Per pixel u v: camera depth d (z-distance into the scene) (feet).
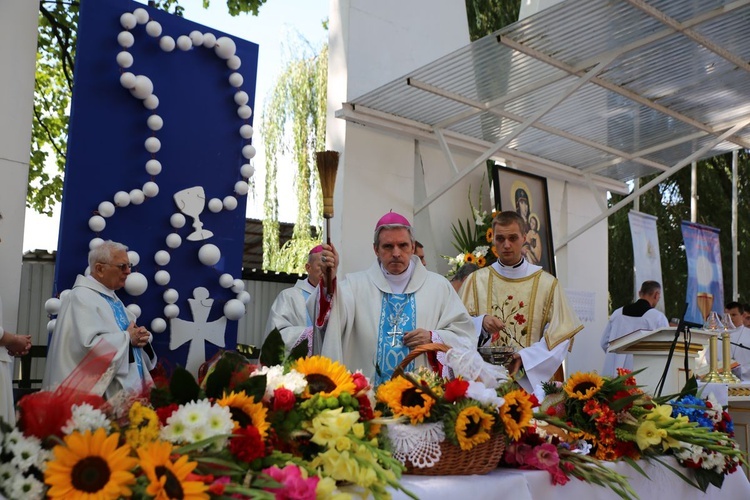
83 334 15.21
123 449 6.27
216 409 7.04
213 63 20.44
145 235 19.10
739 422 19.57
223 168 20.47
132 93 18.80
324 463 7.61
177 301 19.54
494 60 22.38
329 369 8.59
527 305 16.98
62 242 17.83
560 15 19.92
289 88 38.99
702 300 40.27
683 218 63.62
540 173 32.24
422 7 28.89
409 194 27.35
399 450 8.85
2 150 16.76
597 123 27.91
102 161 18.43
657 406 12.13
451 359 10.27
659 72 23.81
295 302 19.10
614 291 63.16
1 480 6.23
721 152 31.55
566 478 9.86
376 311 14.06
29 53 17.31
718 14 19.98
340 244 25.17
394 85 23.77
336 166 11.53
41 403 6.64
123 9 18.85
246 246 42.88
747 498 13.74
